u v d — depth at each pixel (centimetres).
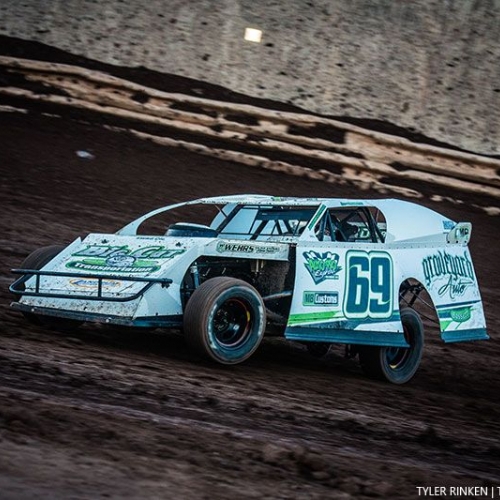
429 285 1156
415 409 943
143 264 1011
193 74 3033
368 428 775
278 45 3169
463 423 903
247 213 1175
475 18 3422
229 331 998
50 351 879
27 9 3066
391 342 1111
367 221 1148
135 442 567
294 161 2708
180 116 2695
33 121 2558
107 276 966
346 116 3055
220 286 962
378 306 1102
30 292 1010
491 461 723
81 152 2420
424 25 3356
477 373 1353
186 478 511
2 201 1981
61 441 540
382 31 3300
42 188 2131
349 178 2714
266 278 1070
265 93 3034
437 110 3166
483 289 2069
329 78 3133
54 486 458
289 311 1030
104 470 498
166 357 986
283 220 1132
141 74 2948
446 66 3281
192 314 952
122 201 2164
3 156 2278
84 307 985
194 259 1005
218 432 639
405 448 716
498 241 2545
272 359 1145
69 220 1950
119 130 2627
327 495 525
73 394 693
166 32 3120
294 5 3291
